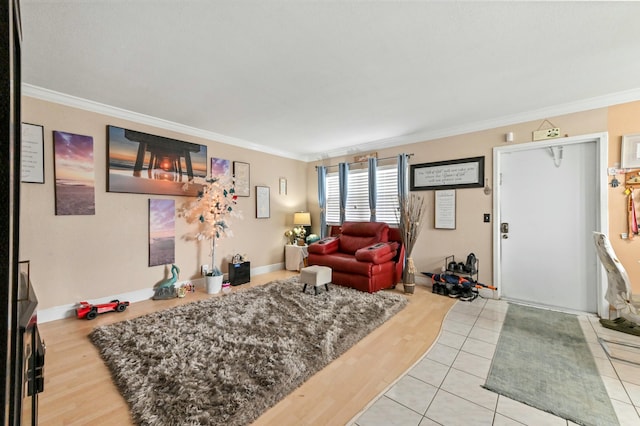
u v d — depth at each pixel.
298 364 1.86
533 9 1.58
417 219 3.94
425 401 1.58
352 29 1.76
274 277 4.51
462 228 3.69
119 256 3.15
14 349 0.61
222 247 4.21
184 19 1.66
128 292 3.22
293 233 5.29
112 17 1.64
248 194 4.61
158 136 3.48
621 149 2.70
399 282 4.17
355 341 2.27
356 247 4.28
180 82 2.48
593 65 2.19
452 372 1.86
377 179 4.67
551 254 3.13
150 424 1.36
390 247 3.88
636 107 2.64
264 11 1.60
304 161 5.76
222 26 1.73
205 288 3.73
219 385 1.65
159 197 3.49
